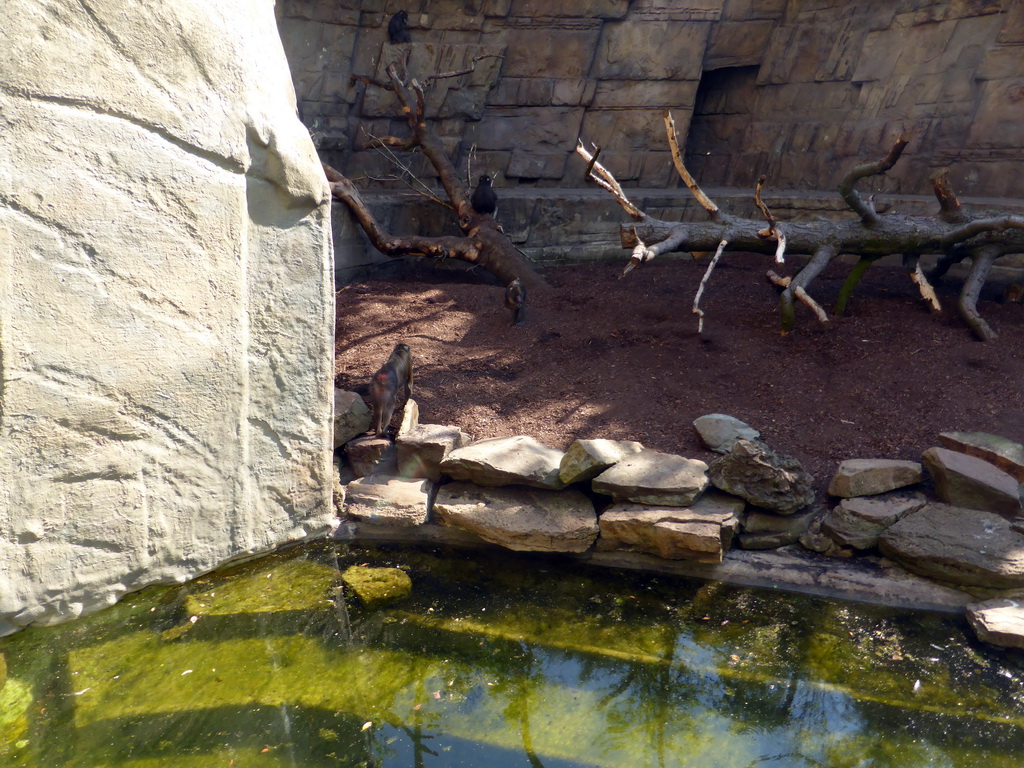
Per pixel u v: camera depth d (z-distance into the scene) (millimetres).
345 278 10047
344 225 9914
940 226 7645
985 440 5398
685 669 4141
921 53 11203
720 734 3680
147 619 4523
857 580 4723
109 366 4172
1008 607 4371
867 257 7707
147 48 3998
